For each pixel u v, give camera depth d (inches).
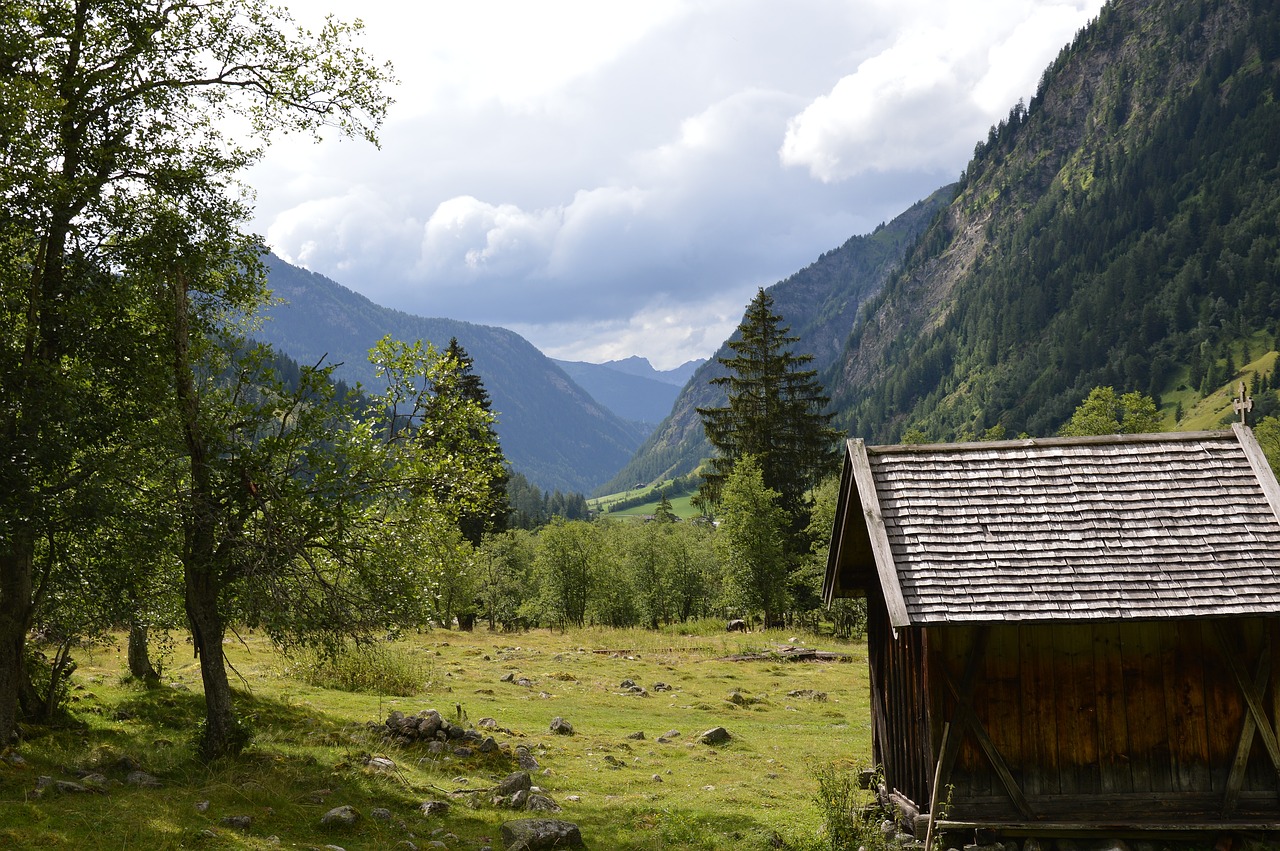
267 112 666.8
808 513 2495.1
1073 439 561.9
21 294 561.9
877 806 553.6
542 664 1364.4
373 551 609.3
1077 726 496.1
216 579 601.6
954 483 542.0
